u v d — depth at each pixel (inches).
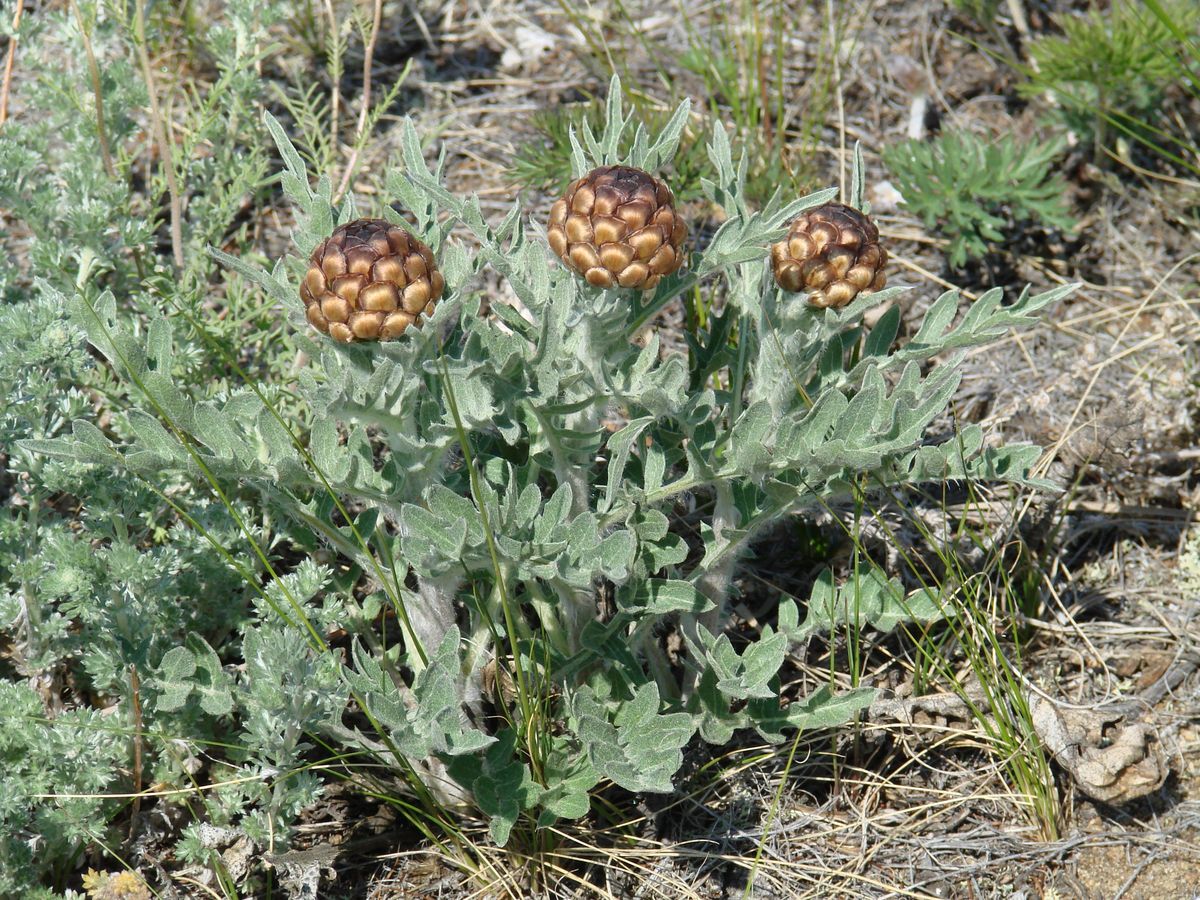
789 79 45.9
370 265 28.8
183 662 31.4
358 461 30.6
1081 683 35.7
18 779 30.9
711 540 32.7
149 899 31.8
